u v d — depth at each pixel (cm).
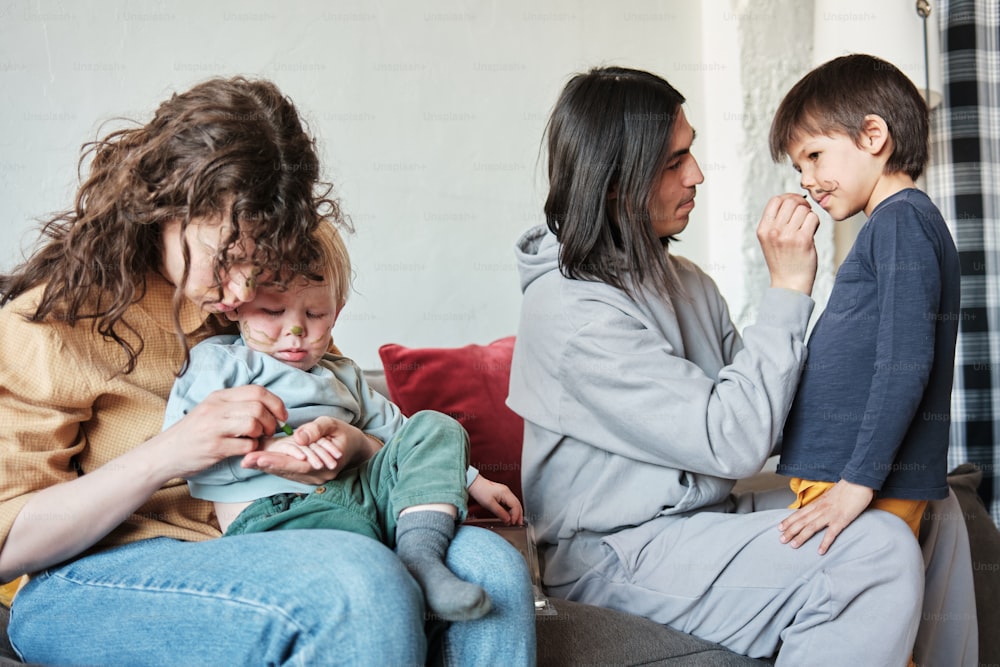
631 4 245
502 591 102
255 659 94
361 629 90
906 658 124
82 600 104
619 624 129
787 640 128
